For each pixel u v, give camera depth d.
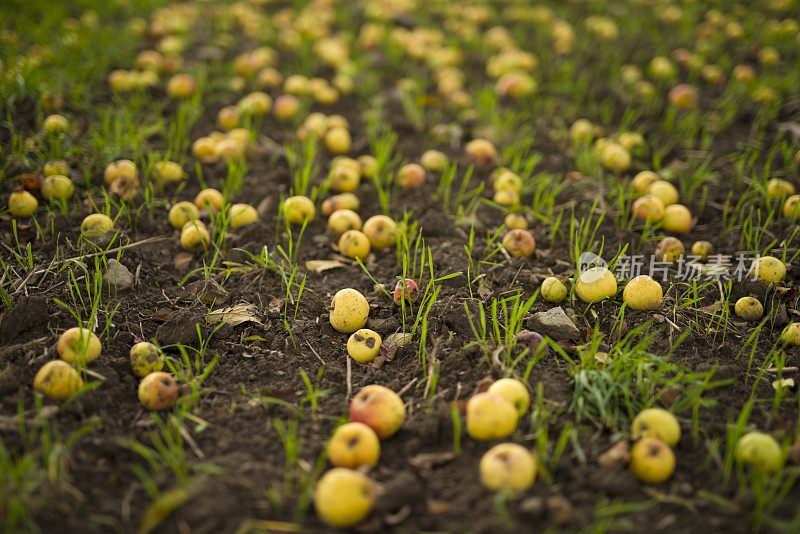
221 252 1.90
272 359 1.71
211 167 2.14
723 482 1.53
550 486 1.52
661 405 1.62
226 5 3.78
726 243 1.94
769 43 3.21
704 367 1.66
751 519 1.49
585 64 3.08
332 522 1.48
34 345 1.68
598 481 1.52
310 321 1.78
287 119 2.50
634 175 2.15
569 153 2.25
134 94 2.47
